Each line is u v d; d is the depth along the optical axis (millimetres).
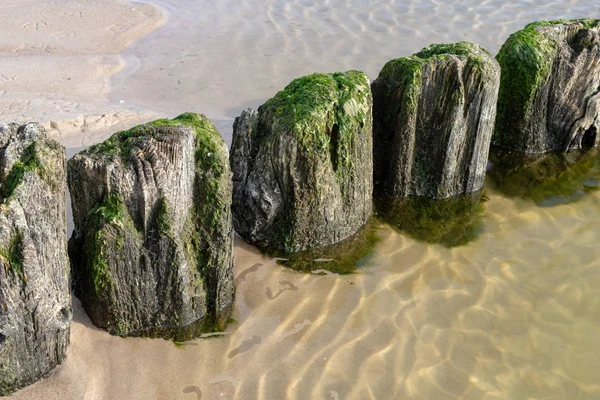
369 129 4863
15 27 9523
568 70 6160
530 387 4008
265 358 3986
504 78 6227
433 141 5422
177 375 3789
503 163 6316
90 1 10648
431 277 4855
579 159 6465
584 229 5539
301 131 4336
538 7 10070
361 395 3820
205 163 3832
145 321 3961
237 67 8328
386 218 5422
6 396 3438
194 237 3920
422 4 10250
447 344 4266
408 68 5148
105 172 3545
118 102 7395
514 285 4859
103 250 3623
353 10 10062
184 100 7500
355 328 4305
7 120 6672
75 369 3650
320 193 4590
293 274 4699
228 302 4270
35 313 3330
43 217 3271
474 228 5449
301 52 8719
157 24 9703
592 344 4371
